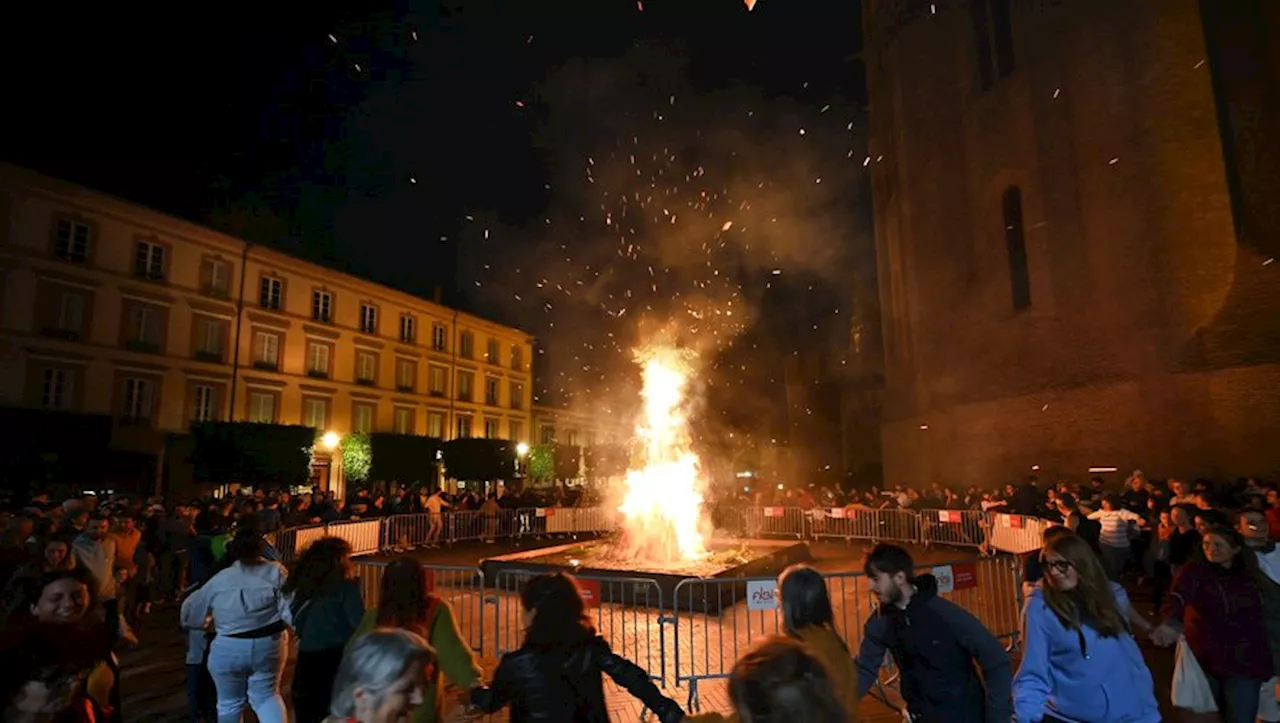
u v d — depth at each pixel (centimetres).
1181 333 1811
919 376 2777
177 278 2977
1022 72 2323
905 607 333
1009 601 991
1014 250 2375
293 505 1741
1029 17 2303
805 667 192
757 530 2266
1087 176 2066
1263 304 1664
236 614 488
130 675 807
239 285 3222
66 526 924
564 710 311
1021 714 313
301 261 3500
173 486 2850
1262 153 1709
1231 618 435
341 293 3738
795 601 326
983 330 2448
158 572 1255
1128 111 1970
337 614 438
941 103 2739
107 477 2577
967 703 314
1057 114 2178
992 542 1666
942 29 2766
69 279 2614
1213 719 488
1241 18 1775
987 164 2473
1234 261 1745
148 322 2866
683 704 689
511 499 2488
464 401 4578
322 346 3612
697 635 952
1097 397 1981
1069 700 319
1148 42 1948
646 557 1346
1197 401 1733
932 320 2708
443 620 384
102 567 654
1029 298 2319
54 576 350
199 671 621
